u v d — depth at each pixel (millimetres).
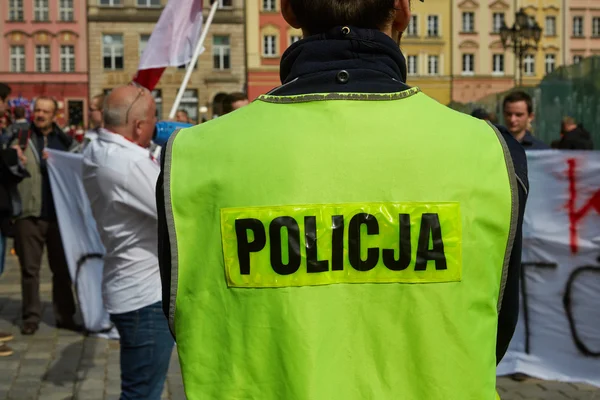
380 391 1367
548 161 4965
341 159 1406
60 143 6641
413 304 1383
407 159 1406
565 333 5000
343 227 1390
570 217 4930
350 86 1470
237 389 1385
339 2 1512
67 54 46125
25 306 6477
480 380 1373
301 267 1386
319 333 1373
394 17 1574
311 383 1347
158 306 3320
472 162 1413
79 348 6035
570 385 4969
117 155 3270
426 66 48844
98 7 45750
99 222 3385
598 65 12969
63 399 4789
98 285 6391
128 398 3295
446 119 1460
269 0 45938
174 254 1430
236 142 1444
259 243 1394
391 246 1390
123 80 46156
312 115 1446
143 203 3236
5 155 5766
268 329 1382
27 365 5535
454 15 48688
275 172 1407
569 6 50344
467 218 1392
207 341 1417
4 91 6281
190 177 1444
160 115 45344
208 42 45500
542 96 14281
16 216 5953
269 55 46094
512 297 1471
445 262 1383
